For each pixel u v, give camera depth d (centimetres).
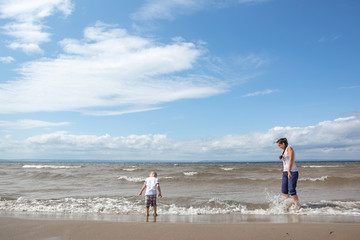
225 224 531
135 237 465
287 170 802
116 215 734
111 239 459
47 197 1045
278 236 459
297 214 718
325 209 771
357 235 456
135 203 916
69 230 506
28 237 475
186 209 813
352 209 771
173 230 495
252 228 500
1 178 1981
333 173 2434
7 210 801
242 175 2322
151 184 698
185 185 1526
